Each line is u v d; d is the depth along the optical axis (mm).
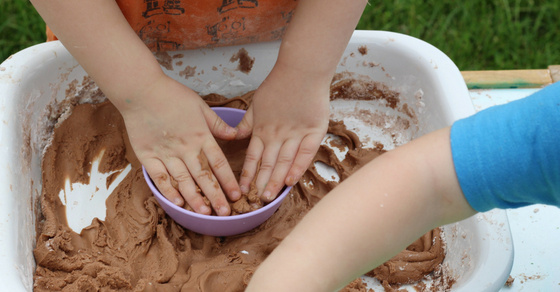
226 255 1054
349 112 1346
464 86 1168
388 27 2182
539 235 1151
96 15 905
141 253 1051
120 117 1233
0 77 1083
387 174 744
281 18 1188
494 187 717
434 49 1226
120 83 945
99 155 1208
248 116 1103
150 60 977
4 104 1051
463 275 968
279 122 1076
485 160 714
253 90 1315
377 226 726
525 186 713
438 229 1103
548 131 688
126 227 1092
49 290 970
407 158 752
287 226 1107
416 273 1056
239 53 1248
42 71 1141
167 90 980
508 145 708
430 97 1204
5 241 903
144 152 1019
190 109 999
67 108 1215
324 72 1033
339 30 1002
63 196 1146
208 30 1173
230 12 1144
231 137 1065
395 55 1247
